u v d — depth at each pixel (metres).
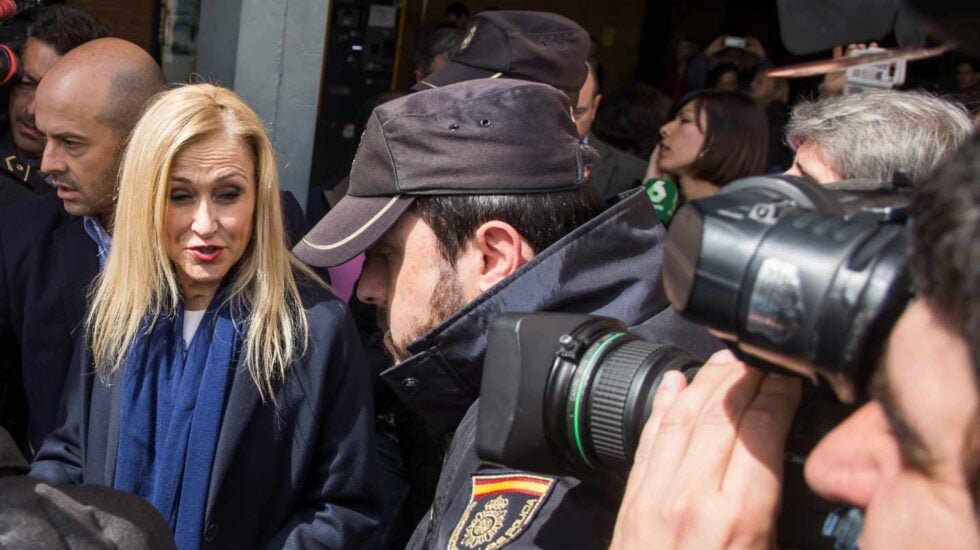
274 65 2.91
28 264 2.06
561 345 0.95
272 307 1.85
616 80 7.45
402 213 1.34
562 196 1.35
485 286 1.33
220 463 1.80
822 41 0.83
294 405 1.86
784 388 0.76
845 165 1.66
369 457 1.93
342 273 2.59
